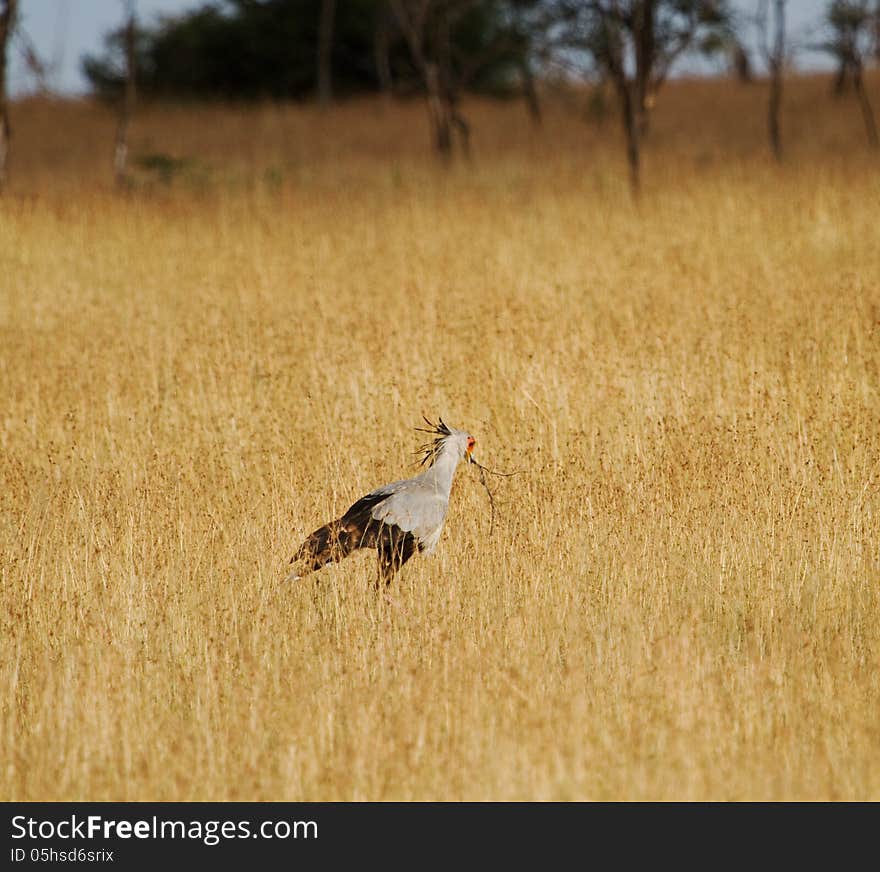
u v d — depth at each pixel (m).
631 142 81.69
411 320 51.31
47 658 25.45
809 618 27.39
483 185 86.94
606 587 28.14
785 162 87.62
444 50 116.94
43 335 52.66
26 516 32.47
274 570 29.12
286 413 40.94
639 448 36.12
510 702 22.94
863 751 21.52
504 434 38.62
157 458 37.03
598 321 49.38
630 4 94.50
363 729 22.09
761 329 46.56
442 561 29.38
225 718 23.27
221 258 65.75
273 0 171.12
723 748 21.69
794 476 33.66
